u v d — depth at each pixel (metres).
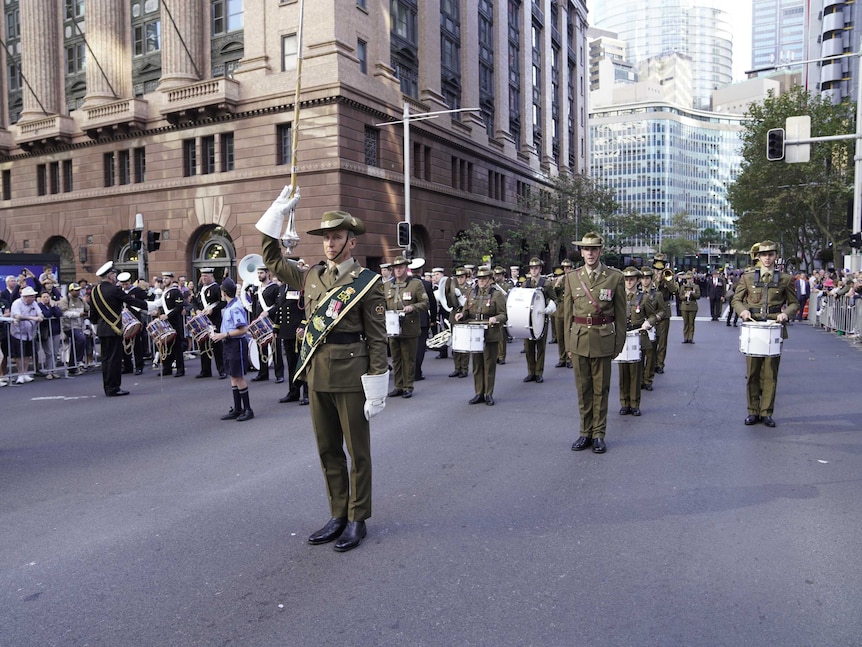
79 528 5.01
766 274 8.28
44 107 35.06
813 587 3.92
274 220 4.57
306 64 26.84
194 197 29.97
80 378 13.46
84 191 33.69
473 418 8.76
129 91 33.38
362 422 4.64
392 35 30.98
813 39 90.69
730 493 5.61
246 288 12.38
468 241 33.75
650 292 10.74
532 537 4.70
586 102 62.53
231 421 8.85
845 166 41.53
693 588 3.92
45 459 7.04
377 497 5.57
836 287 23.00
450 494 5.63
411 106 31.17
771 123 41.53
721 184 158.12
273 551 4.53
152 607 3.78
